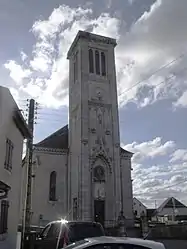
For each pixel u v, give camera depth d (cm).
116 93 4788
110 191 4269
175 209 7438
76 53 5019
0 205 1662
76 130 4569
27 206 2220
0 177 1673
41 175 4434
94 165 4312
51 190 4450
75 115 4712
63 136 4962
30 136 2361
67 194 4494
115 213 4166
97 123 4519
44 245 1522
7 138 1816
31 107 2452
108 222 4097
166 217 6706
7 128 1800
